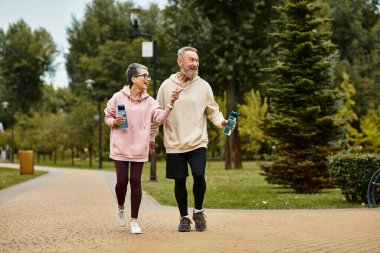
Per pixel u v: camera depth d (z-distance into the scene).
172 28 33.34
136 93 6.91
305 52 14.66
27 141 57.38
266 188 16.05
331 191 14.52
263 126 14.66
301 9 14.74
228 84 32.44
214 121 7.06
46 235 6.65
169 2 35.59
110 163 55.75
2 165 45.81
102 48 62.00
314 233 6.41
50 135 51.31
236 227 7.07
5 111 75.62
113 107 6.90
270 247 5.40
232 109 32.44
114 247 5.56
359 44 53.53
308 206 10.16
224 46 31.05
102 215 8.93
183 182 6.87
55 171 33.78
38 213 9.39
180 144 6.84
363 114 46.31
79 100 48.22
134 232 6.60
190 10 32.88
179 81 7.02
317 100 14.66
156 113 6.80
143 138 6.78
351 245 5.50
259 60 30.36
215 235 6.32
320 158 14.09
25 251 5.46
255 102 45.28
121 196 6.90
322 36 14.90
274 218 8.09
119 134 6.77
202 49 31.80
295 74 14.77
